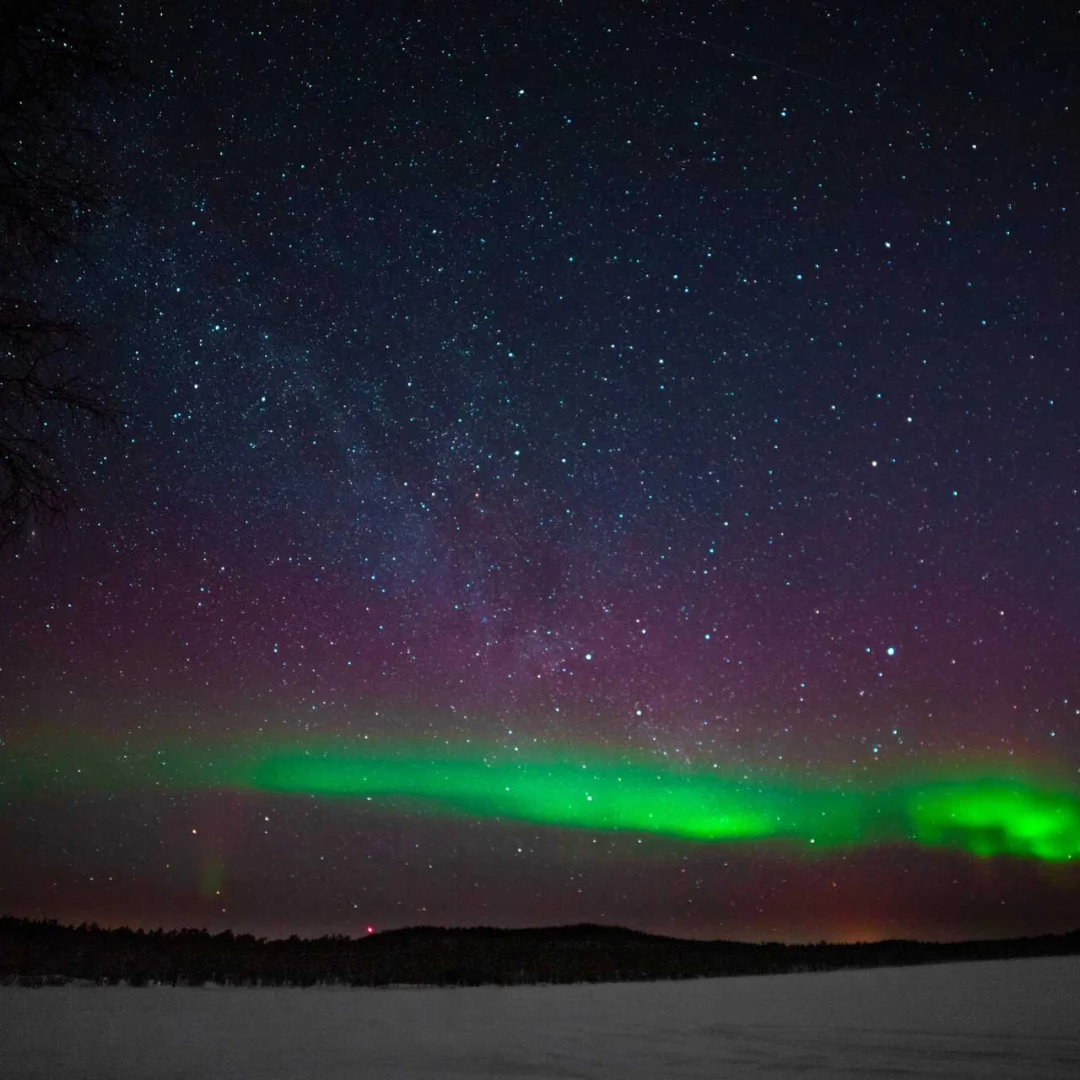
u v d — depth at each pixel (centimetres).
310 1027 1135
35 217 718
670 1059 849
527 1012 1338
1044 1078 723
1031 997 1487
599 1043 973
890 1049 897
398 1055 891
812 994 1605
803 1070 774
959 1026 1091
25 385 715
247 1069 802
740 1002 1477
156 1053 906
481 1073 775
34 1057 877
